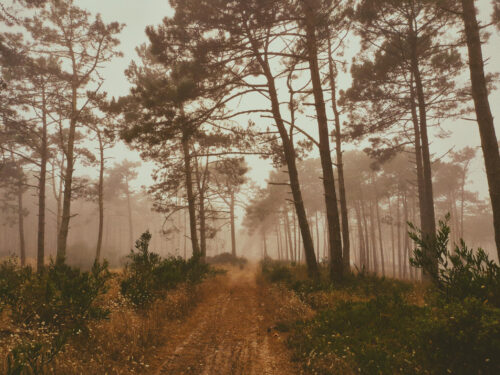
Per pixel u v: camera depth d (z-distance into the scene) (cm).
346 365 395
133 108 1767
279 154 1515
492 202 675
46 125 1991
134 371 397
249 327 649
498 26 1171
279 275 1177
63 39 1692
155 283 773
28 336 397
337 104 1783
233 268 2852
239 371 421
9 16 1562
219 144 1809
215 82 1273
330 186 1089
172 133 1178
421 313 530
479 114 707
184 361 455
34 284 515
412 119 1744
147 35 1151
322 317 593
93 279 610
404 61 1395
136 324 522
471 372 331
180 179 1794
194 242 1722
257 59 1308
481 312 345
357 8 1297
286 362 448
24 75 1766
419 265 448
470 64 735
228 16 1110
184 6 1146
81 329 455
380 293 815
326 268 1448
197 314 759
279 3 1124
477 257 425
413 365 364
